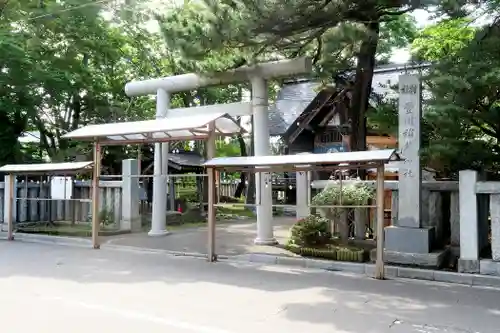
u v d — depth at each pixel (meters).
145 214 15.51
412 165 8.09
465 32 10.33
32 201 13.78
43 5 14.99
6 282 6.90
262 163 7.90
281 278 7.21
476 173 7.19
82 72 16.47
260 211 10.43
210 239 8.68
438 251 7.84
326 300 5.89
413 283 6.89
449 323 4.98
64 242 11.28
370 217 9.85
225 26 8.14
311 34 9.41
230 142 26.33
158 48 18.19
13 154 15.59
